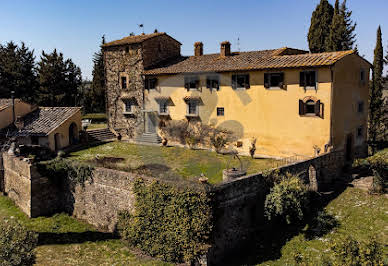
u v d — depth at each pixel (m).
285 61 21.64
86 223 17.27
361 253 9.09
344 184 18.53
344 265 9.04
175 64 28.31
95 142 28.92
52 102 45.12
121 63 30.44
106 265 13.23
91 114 50.66
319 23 31.58
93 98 48.06
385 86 36.12
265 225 14.91
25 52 48.84
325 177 19.06
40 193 18.31
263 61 22.73
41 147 23.41
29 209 18.02
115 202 15.84
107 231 16.19
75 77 49.66
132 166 16.16
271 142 22.20
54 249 14.61
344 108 21.48
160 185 13.47
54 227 16.81
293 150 21.45
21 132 25.34
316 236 13.77
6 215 18.28
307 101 20.69
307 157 20.64
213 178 13.11
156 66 29.30
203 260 12.43
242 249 13.87
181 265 12.81
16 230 11.29
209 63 25.42
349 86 22.05
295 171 16.25
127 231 14.84
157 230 13.60
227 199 13.21
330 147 19.95
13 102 26.97
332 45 29.36
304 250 12.95
